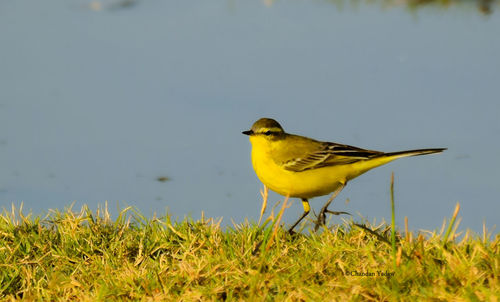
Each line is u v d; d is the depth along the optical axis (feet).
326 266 36.19
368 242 39.04
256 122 45.93
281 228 41.37
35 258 40.24
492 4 86.94
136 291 36.11
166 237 41.52
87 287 37.09
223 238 41.04
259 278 34.86
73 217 43.47
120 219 43.80
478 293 31.60
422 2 88.79
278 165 45.09
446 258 34.55
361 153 44.83
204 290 34.78
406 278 33.45
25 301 36.01
